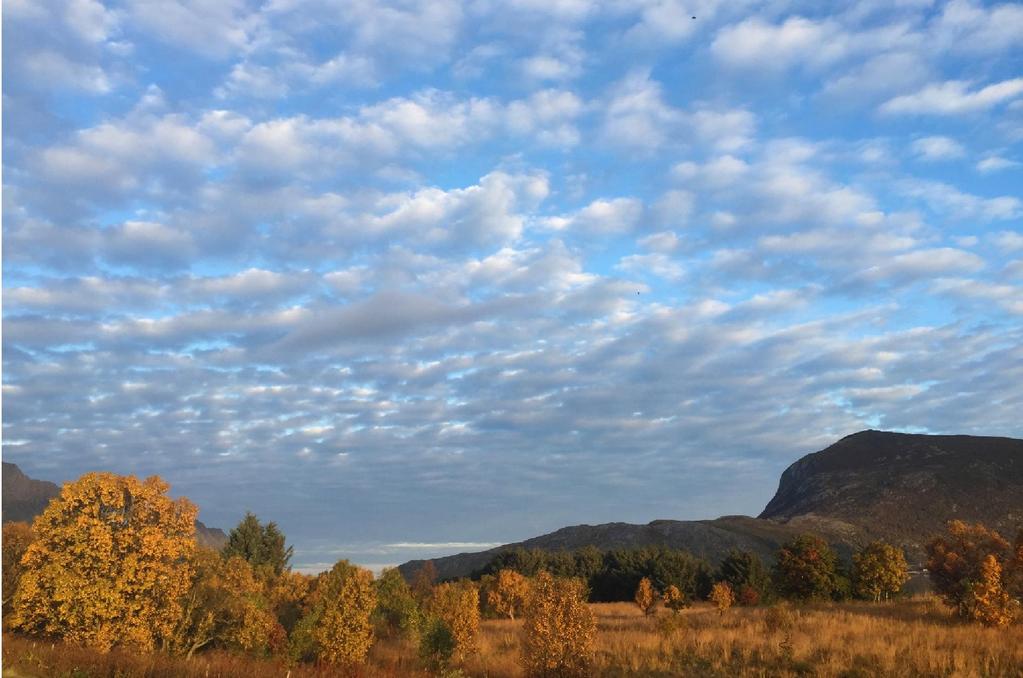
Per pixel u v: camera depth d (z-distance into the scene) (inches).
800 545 2246.6
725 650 1077.8
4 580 876.0
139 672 697.0
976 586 1326.3
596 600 3115.2
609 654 1114.1
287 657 961.5
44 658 696.4
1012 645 1040.8
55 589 828.6
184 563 948.0
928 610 1573.6
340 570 1051.3
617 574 3083.2
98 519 874.8
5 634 799.7
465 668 1050.7
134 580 869.2
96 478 888.3
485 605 2279.8
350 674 919.7
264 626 1011.9
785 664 981.2
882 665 932.0
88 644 814.5
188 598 976.9
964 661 925.2
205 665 806.5
